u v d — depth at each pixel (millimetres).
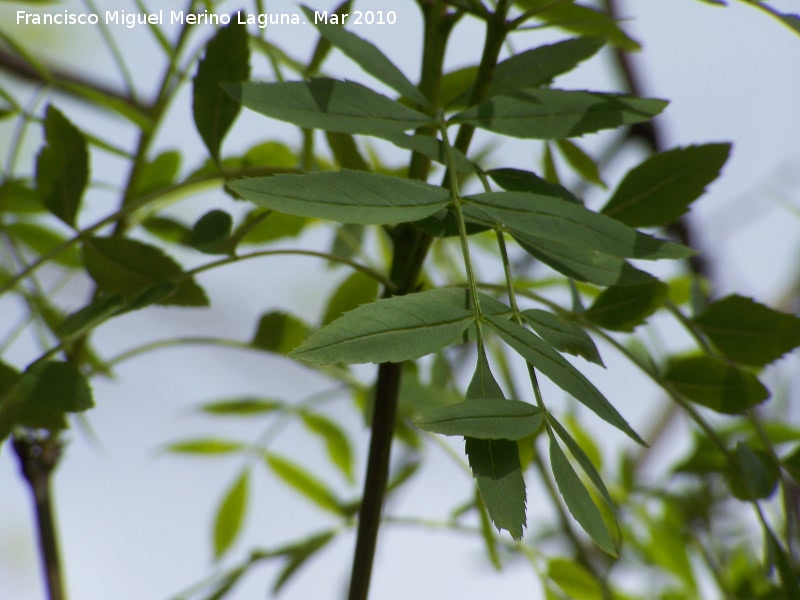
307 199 819
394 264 921
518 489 797
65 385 879
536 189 862
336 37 867
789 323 923
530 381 810
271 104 847
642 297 935
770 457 933
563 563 1025
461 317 814
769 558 910
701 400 932
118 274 919
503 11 899
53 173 929
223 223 888
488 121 868
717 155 911
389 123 859
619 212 914
